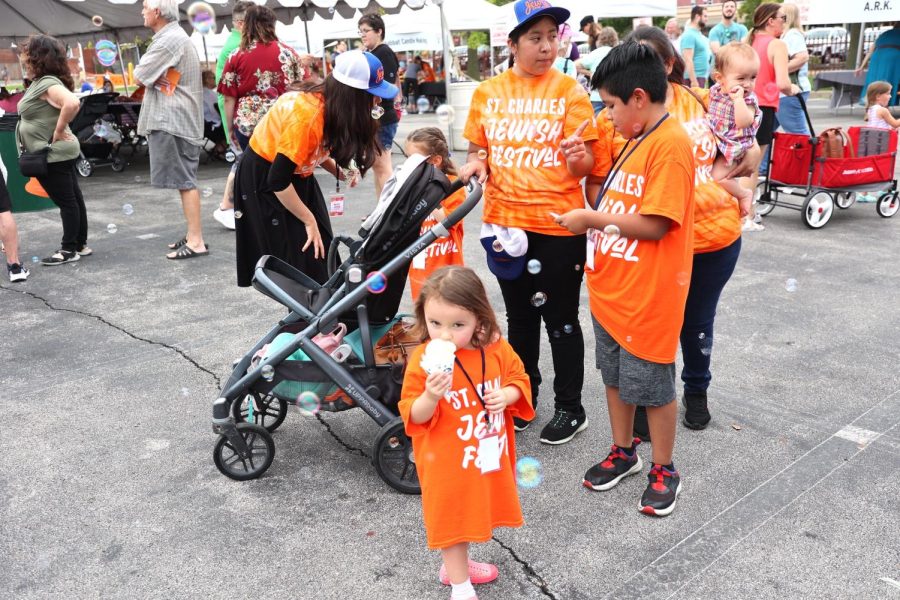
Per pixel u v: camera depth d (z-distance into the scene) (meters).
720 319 4.43
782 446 3.01
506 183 2.88
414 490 2.76
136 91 12.04
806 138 6.39
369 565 2.37
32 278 5.63
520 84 2.86
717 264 2.86
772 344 4.04
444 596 2.22
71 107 5.59
